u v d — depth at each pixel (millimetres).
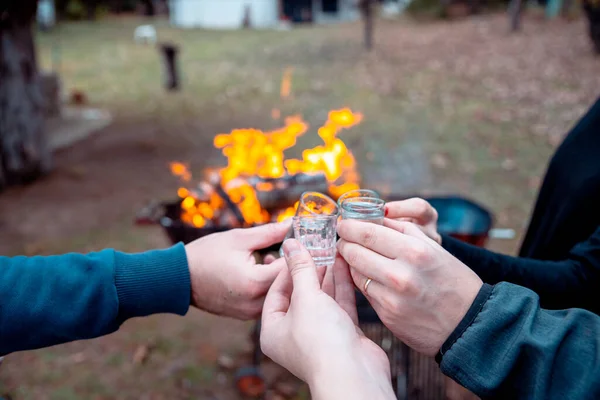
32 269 1150
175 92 10156
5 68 5301
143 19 27688
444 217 2752
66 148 6824
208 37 19016
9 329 1103
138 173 5926
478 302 916
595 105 1673
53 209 5004
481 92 9172
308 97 9367
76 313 1136
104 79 11547
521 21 16656
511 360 845
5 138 5461
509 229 4340
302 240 1183
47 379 2855
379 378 863
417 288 926
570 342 840
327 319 926
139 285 1225
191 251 1326
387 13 23984
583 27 14359
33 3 5336
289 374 2912
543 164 5848
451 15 20062
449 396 2539
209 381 2857
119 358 3041
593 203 1574
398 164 5867
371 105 8633
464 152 6262
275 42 17062
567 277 1395
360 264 996
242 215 2438
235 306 1341
